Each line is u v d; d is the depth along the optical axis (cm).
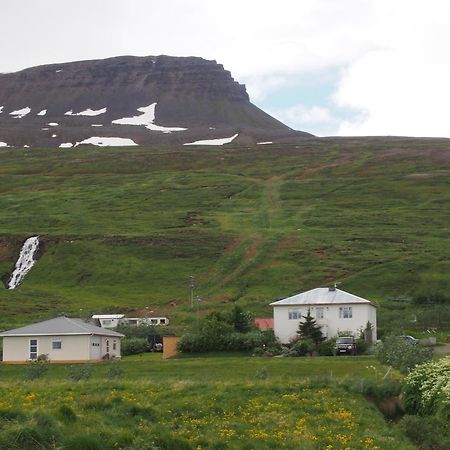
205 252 14212
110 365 5828
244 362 5934
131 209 18288
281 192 19788
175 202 18938
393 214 17175
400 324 9238
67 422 2266
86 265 13850
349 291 11812
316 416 2891
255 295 11656
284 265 13225
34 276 13712
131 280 13112
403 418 2948
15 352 6856
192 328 8438
